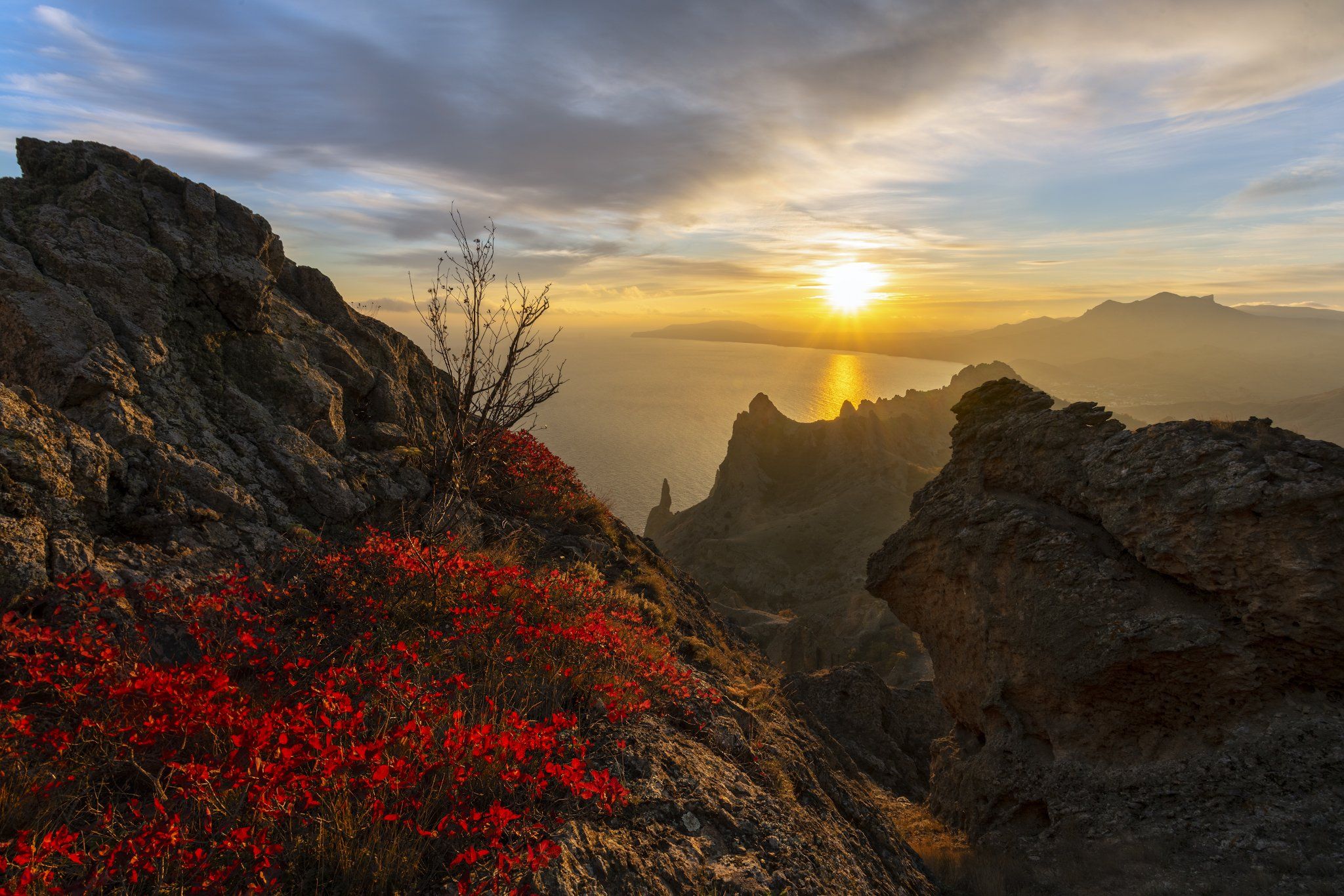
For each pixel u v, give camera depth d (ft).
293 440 24.43
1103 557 41.19
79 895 8.46
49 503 14.97
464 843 11.37
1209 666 35.63
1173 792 35.09
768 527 433.07
